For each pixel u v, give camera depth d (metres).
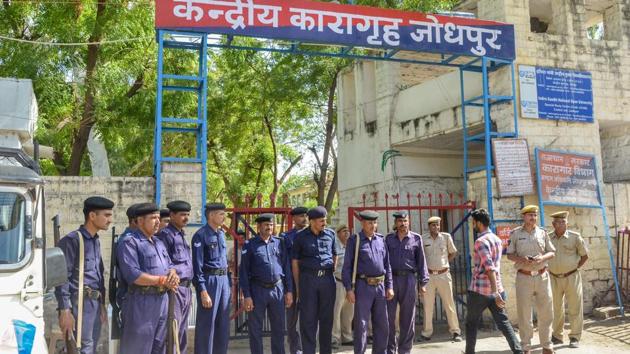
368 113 14.95
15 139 9.31
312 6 9.23
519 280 7.79
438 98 12.55
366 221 7.15
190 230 8.07
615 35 11.88
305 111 20.59
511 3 10.84
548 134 10.77
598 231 10.82
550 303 7.69
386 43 9.60
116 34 12.99
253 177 26.95
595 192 10.83
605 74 11.48
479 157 14.91
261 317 6.87
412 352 8.13
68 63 12.79
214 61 20.62
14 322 3.64
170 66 14.80
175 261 6.30
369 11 9.56
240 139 21.98
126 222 7.99
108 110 14.09
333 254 7.29
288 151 26.17
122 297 5.62
